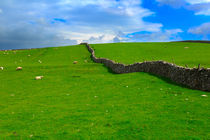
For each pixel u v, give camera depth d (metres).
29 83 32.75
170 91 21.02
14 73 43.44
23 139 11.38
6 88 29.58
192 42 108.75
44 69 48.62
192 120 12.38
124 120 13.40
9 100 22.22
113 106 17.22
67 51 93.00
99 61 60.41
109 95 21.97
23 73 43.25
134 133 11.34
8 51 103.69
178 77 24.64
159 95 19.84
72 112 16.19
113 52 79.25
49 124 13.60
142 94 20.95
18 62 67.94
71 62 64.94
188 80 22.34
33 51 99.56
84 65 54.50
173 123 12.22
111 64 47.56
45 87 29.14
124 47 94.62
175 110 14.61
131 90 23.41
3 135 12.03
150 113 14.48
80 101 20.12
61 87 28.72
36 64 61.22
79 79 34.91
